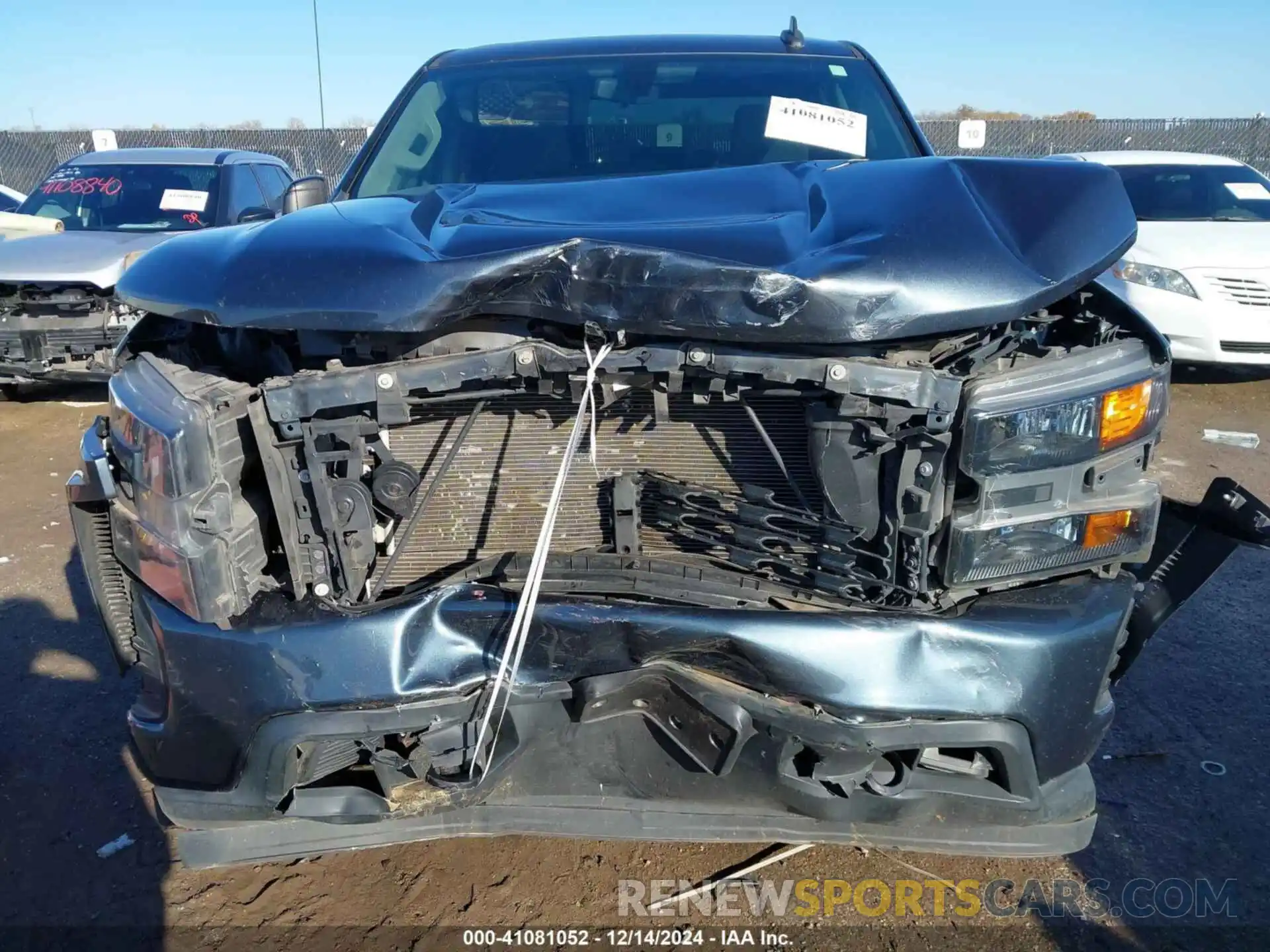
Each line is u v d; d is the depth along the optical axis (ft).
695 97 10.37
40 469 18.89
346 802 6.29
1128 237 6.47
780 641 5.88
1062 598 6.35
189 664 6.09
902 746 5.95
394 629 6.03
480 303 5.80
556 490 5.98
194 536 6.01
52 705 10.60
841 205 6.43
